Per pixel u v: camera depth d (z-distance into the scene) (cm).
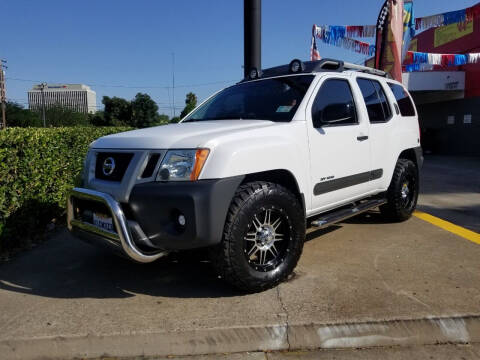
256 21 597
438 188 882
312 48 1104
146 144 308
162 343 269
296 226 339
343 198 419
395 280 346
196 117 443
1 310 308
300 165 350
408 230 503
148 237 296
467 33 1875
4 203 436
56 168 547
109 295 334
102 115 5119
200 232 282
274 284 331
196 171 288
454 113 2023
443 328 277
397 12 830
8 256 435
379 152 465
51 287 352
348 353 265
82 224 332
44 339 266
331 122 392
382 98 496
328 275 360
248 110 402
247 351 270
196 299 321
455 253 414
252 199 305
